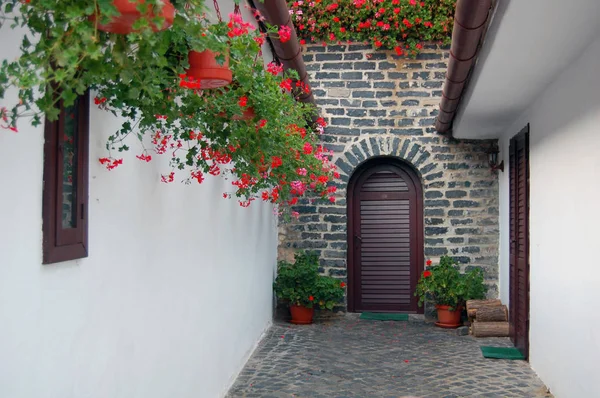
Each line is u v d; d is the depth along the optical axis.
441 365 5.65
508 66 4.40
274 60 6.61
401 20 7.71
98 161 2.43
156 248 3.17
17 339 1.81
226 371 4.88
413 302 8.34
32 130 1.89
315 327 7.42
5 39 1.74
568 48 3.91
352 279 8.45
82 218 2.26
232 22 2.41
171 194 3.43
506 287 7.21
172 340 3.45
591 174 3.73
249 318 5.98
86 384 2.30
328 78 8.02
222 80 2.39
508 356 5.90
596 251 3.62
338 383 5.07
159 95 1.89
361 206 8.47
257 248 6.49
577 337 4.04
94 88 2.07
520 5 3.27
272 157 3.40
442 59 7.89
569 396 4.24
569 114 4.29
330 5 7.70
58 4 1.40
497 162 7.76
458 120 6.79
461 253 7.85
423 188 8.00
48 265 2.01
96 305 2.41
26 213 1.87
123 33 1.58
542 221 5.16
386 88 7.97
